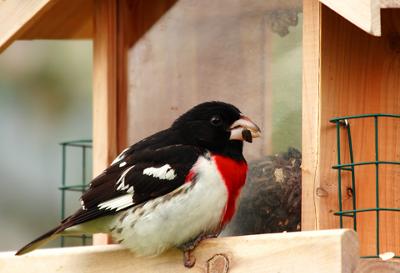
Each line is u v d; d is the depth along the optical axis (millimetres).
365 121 8602
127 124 9820
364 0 7832
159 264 8164
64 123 13125
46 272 8508
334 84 8453
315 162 8367
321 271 7477
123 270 8289
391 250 8688
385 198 8688
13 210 12906
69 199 12961
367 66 8609
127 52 9852
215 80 9453
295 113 8906
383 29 8656
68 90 13156
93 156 9875
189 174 8094
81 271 8430
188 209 8039
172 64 9727
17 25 9469
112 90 9812
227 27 9414
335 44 8461
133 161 8258
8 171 12992
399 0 7781
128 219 8078
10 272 8602
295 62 8938
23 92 13109
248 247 7809
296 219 8844
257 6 9211
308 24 8430
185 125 8531
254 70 9188
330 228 8375
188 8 9680
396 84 8633
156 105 9773
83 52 13180
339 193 8414
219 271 7918
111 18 9836
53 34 11086
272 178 8984
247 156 9102
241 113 8617
